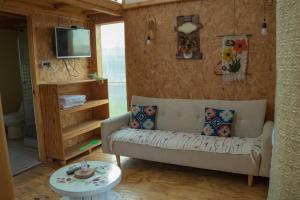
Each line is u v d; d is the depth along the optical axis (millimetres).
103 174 2316
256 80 3373
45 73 3695
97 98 4480
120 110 4766
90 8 3480
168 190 2779
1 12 3441
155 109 3713
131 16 4086
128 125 3836
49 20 3727
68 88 4059
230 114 3193
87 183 2146
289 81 415
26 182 3082
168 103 3738
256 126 3182
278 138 454
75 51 3988
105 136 3453
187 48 3721
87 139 4457
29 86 4289
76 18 4180
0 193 504
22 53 4309
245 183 2887
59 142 3561
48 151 3689
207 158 2855
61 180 2213
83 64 4410
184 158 2977
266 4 3191
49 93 3525
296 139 406
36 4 3430
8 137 4879
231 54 3455
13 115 4895
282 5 426
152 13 3916
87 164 2463
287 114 423
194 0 3596
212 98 3668
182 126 3574
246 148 2715
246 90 3445
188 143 2965
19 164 3592
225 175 3115
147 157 3191
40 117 3635
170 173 3227
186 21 3680
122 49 4484
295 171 410
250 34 3332
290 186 419
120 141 3318
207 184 2898
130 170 3340
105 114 4465
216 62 3570
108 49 4582
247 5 3305
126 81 4285
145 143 3158
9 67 5285
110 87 4746
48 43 3729
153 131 3492
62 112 3523
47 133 3652
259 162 2637
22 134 4945
